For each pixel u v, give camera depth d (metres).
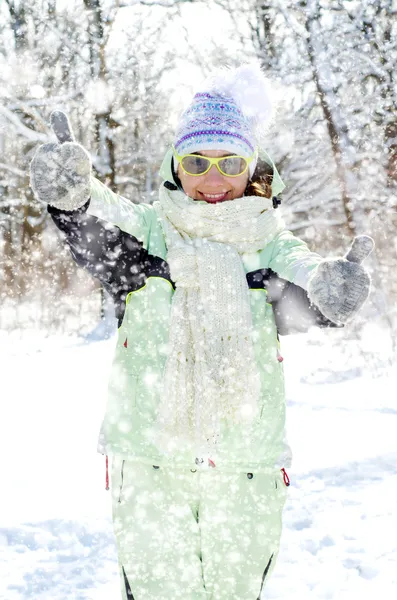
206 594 2.28
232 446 2.30
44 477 5.45
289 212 14.61
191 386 2.30
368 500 4.83
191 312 2.32
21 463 5.84
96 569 3.74
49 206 2.11
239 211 2.38
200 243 2.39
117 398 2.34
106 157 17.64
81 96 16.44
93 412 8.18
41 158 1.99
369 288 1.99
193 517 2.32
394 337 10.78
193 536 2.30
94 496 5.01
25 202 19.45
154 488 2.31
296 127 13.61
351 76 11.95
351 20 11.99
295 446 6.34
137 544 2.27
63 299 20.09
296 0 11.95
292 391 9.25
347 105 12.08
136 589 2.25
